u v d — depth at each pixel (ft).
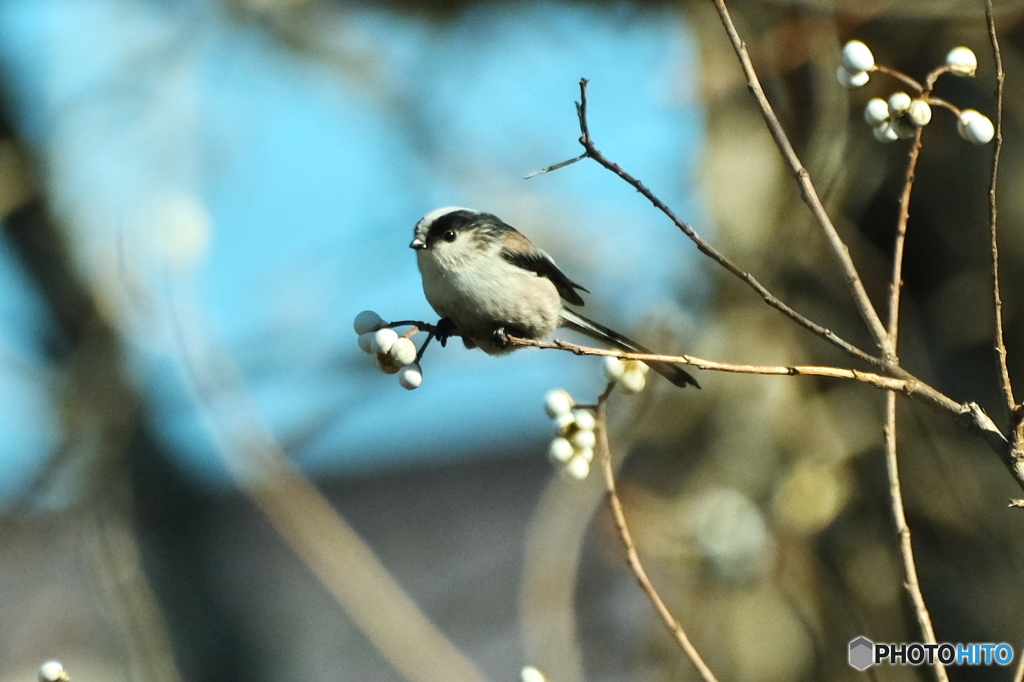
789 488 35.42
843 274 17.24
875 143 35.45
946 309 35.12
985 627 32.73
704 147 40.52
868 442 35.88
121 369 42.34
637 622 40.63
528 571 33.76
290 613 59.82
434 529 69.72
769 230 38.70
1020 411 15.83
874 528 35.29
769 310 37.96
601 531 37.83
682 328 39.14
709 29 38.65
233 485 52.95
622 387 19.98
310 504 32.45
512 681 55.88
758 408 37.45
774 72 35.50
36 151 44.96
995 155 16.24
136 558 41.06
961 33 34.09
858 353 16.72
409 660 30.30
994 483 33.94
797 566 35.50
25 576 56.18
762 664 35.14
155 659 40.01
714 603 36.17
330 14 47.62
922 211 35.50
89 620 53.88
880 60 34.78
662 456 39.01
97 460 41.63
